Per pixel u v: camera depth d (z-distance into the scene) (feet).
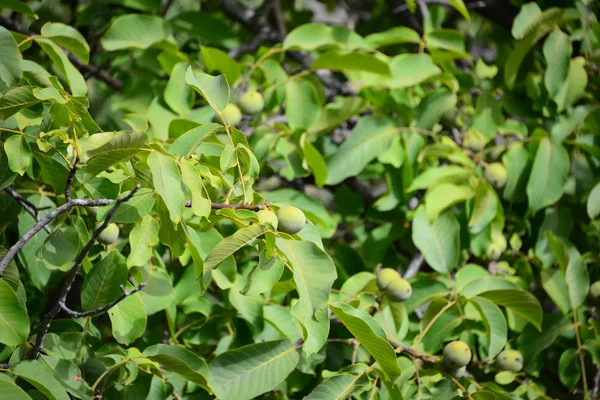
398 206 8.82
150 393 6.80
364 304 7.43
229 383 6.81
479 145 8.63
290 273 6.60
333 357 7.67
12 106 6.37
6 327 6.18
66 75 7.47
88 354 6.73
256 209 6.25
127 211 6.49
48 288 7.47
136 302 6.83
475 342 8.14
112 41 8.24
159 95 8.07
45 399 6.55
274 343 6.93
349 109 8.36
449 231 8.07
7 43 6.77
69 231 6.72
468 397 7.19
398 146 8.54
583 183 8.82
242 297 7.40
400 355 7.61
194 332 7.58
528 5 8.70
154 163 6.01
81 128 6.51
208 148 7.11
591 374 8.36
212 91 6.34
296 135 8.29
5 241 7.68
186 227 6.42
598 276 8.78
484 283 7.52
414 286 7.89
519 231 8.85
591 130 8.86
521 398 7.86
